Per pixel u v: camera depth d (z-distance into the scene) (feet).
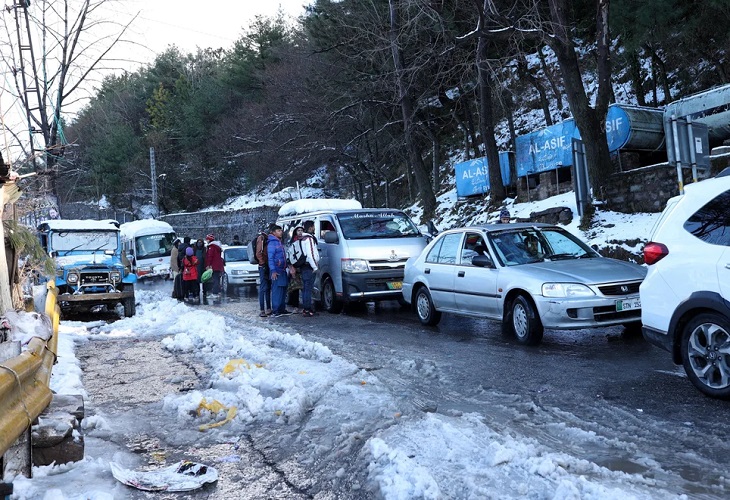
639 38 56.29
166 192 192.85
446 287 32.89
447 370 22.67
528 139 70.03
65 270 46.06
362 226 45.09
